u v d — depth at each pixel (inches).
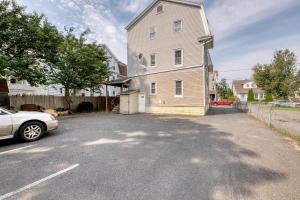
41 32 482.9
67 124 399.2
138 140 253.9
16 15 462.9
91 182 130.6
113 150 206.7
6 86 587.2
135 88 756.0
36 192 117.4
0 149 211.5
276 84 1117.7
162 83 679.1
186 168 155.9
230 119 489.7
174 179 135.3
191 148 215.6
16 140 253.3
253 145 227.8
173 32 659.4
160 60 687.7
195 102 609.3
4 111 234.7
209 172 147.8
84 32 749.9
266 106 518.9
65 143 236.5
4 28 442.3
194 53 613.3
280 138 265.0
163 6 684.7
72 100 759.7
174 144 233.5
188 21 627.5
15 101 582.6
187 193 116.0
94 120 473.1
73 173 145.6
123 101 685.9
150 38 717.9
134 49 768.3
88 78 692.1
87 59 678.5
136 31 764.6
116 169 153.4
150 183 129.2
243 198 110.5
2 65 387.9
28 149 210.1
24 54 508.4
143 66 733.9
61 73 640.4
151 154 193.3
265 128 347.6
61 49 594.2
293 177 138.7
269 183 129.2
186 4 630.5
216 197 111.5
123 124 398.9
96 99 866.8
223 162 169.9
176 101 646.5
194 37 613.0
